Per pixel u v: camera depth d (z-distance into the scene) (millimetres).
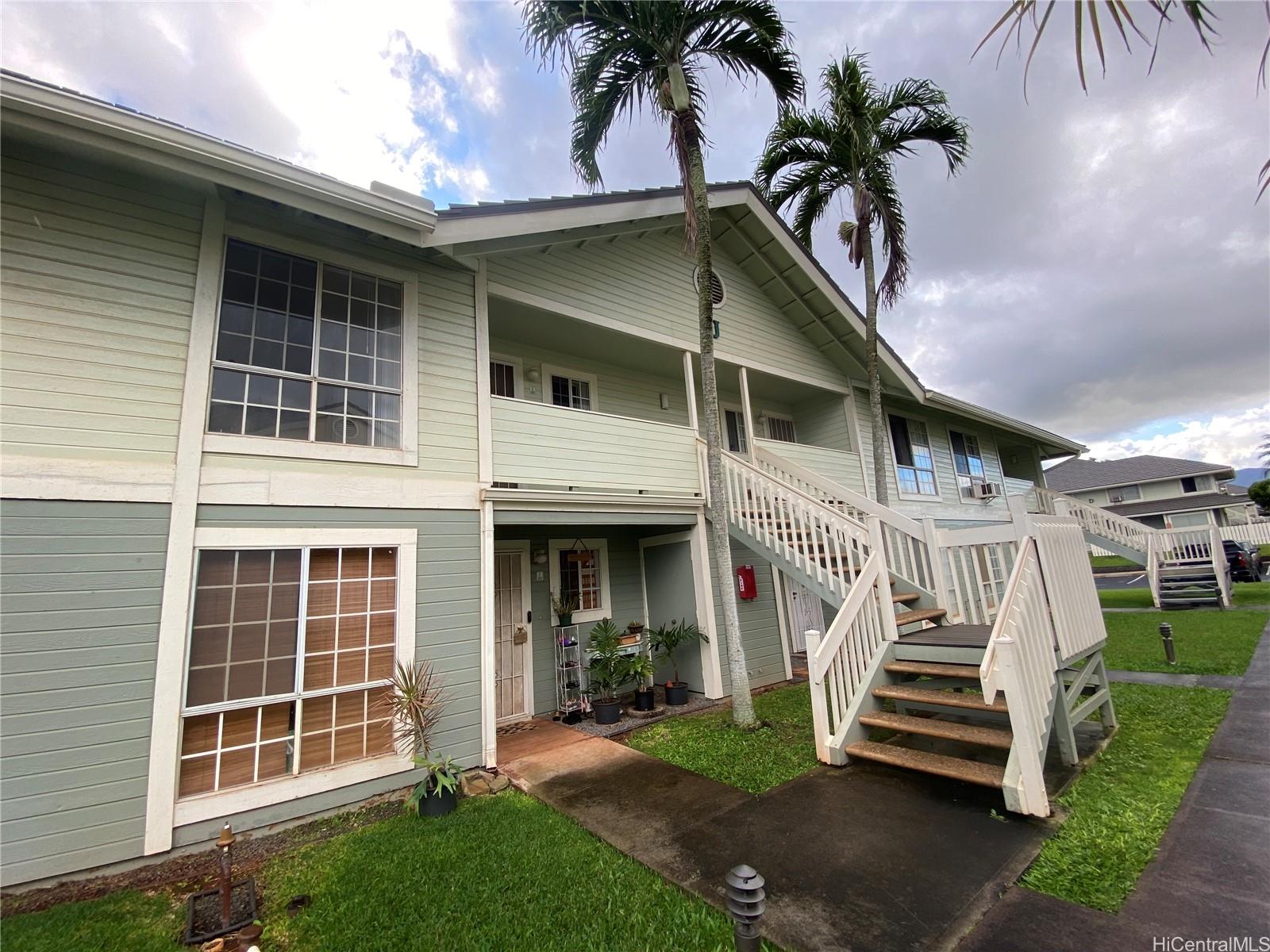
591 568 8164
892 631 5344
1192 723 5016
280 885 3293
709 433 6637
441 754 4875
